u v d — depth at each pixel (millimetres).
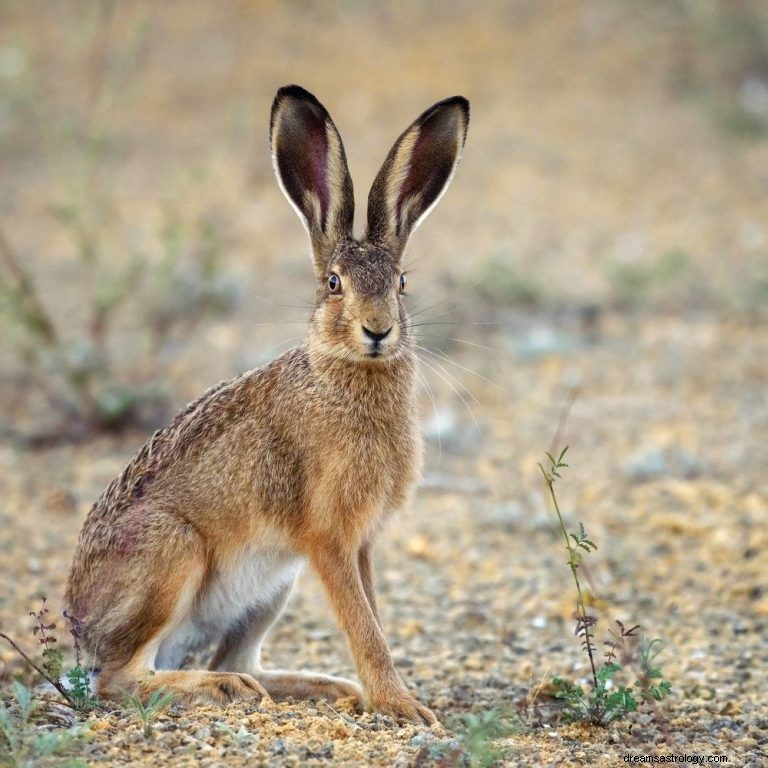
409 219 9656
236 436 8977
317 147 9469
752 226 22547
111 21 31703
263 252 21484
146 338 17531
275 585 9297
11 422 15602
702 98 28281
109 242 20625
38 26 31500
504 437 15516
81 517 13070
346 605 8727
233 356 17344
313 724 7895
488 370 17141
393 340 8703
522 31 32062
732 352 17828
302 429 8836
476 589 11820
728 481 14141
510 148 26469
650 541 12766
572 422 15852
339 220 9414
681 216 23219
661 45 30734
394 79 29453
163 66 30250
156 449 9156
